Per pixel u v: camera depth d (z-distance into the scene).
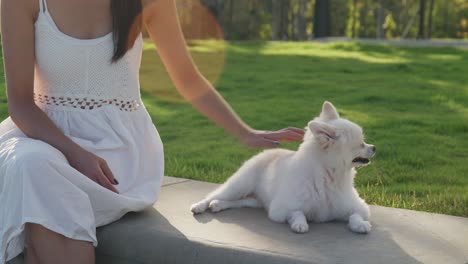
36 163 2.65
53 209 2.67
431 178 6.05
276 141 3.29
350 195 3.46
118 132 3.14
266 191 3.58
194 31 35.19
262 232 3.08
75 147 2.85
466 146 7.57
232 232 3.05
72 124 3.09
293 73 15.03
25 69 2.94
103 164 2.88
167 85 12.69
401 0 53.19
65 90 3.09
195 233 3.00
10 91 2.94
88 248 2.76
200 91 3.34
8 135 3.00
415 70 15.30
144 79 13.44
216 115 3.33
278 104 10.59
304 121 9.11
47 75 3.07
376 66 16.23
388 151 7.03
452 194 5.09
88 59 3.04
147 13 3.24
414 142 7.66
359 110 10.05
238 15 39.44
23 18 2.93
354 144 3.46
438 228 3.24
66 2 2.99
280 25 42.41
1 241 2.69
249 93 12.04
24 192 2.62
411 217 3.46
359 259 2.70
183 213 3.38
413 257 2.76
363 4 53.84
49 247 2.69
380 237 3.05
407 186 5.61
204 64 16.97
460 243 2.98
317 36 36.00
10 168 2.67
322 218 3.39
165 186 4.03
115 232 3.02
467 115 9.64
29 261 2.77
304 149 3.53
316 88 12.55
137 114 3.29
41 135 2.86
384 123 8.80
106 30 3.08
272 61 17.75
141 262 2.96
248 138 3.30
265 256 2.72
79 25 3.02
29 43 2.96
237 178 3.71
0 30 2.98
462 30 52.53
